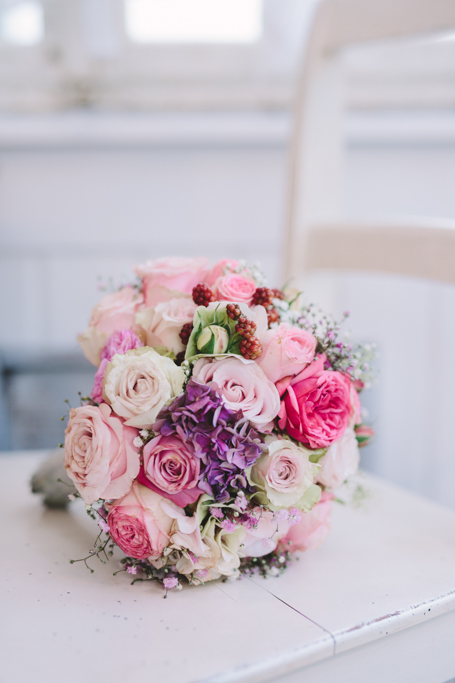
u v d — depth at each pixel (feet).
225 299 2.39
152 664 2.01
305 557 2.53
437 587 2.34
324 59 3.38
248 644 2.08
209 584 2.37
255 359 2.32
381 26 3.13
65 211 4.79
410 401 5.31
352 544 2.61
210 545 2.28
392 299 5.13
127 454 2.24
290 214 3.45
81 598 2.29
